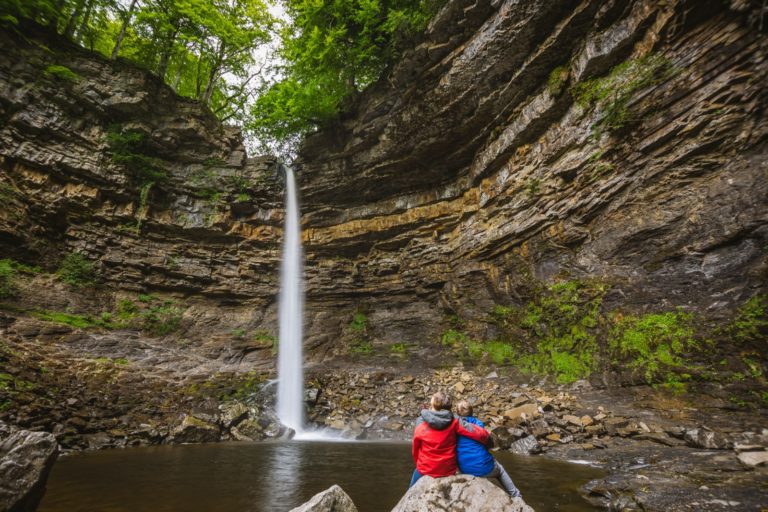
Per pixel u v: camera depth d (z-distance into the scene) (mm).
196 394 12836
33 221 15641
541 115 13453
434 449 3793
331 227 21688
